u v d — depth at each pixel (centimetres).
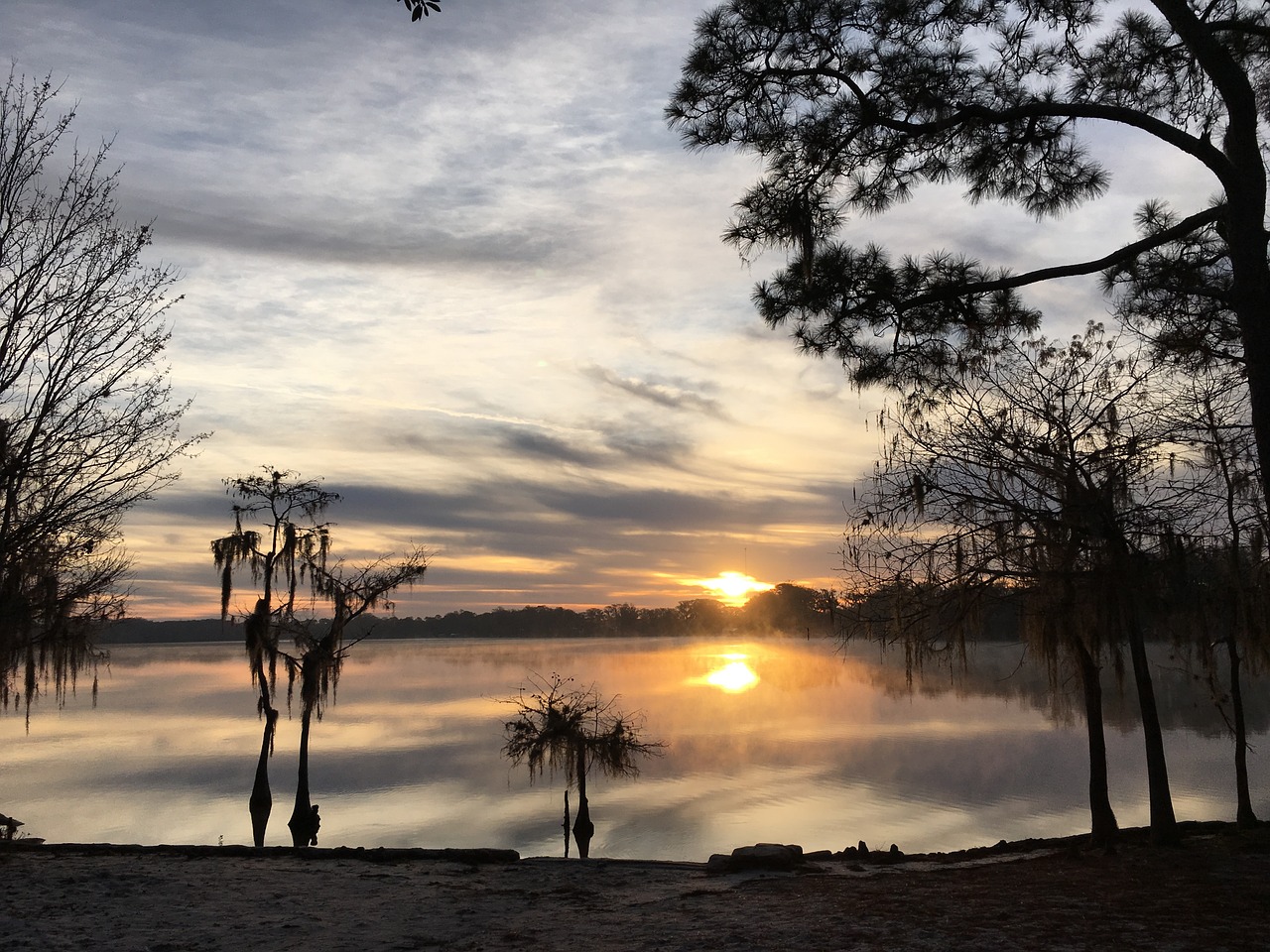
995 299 1062
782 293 1042
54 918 866
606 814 4091
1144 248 955
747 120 1010
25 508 1223
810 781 4831
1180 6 910
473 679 15012
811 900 953
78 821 3856
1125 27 1065
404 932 834
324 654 3234
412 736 7269
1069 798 4034
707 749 6200
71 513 1241
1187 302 1146
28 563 1223
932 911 879
